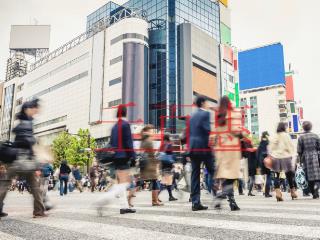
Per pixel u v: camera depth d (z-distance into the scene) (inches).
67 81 2630.4
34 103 160.4
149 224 127.0
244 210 180.7
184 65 2282.2
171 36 2337.6
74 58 2588.6
